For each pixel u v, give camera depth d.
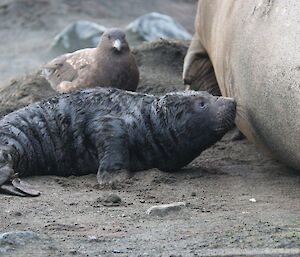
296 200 28.97
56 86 42.53
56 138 33.06
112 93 33.72
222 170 33.69
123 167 32.28
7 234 24.30
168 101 33.41
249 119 32.62
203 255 23.06
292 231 25.02
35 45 62.03
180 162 33.72
